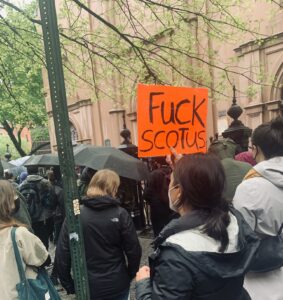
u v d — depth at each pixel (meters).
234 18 6.27
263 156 2.22
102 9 9.13
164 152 2.74
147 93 2.65
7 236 2.17
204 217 1.44
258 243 1.49
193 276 1.31
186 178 1.48
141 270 1.61
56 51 2.47
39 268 2.29
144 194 5.72
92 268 2.82
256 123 9.53
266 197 2.01
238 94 9.89
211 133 10.94
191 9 7.25
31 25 7.36
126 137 7.96
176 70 6.73
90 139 16.19
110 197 2.86
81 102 16.28
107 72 7.80
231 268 1.35
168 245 1.36
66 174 2.51
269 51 8.98
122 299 2.90
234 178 2.92
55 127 2.50
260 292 2.03
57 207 5.75
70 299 4.51
